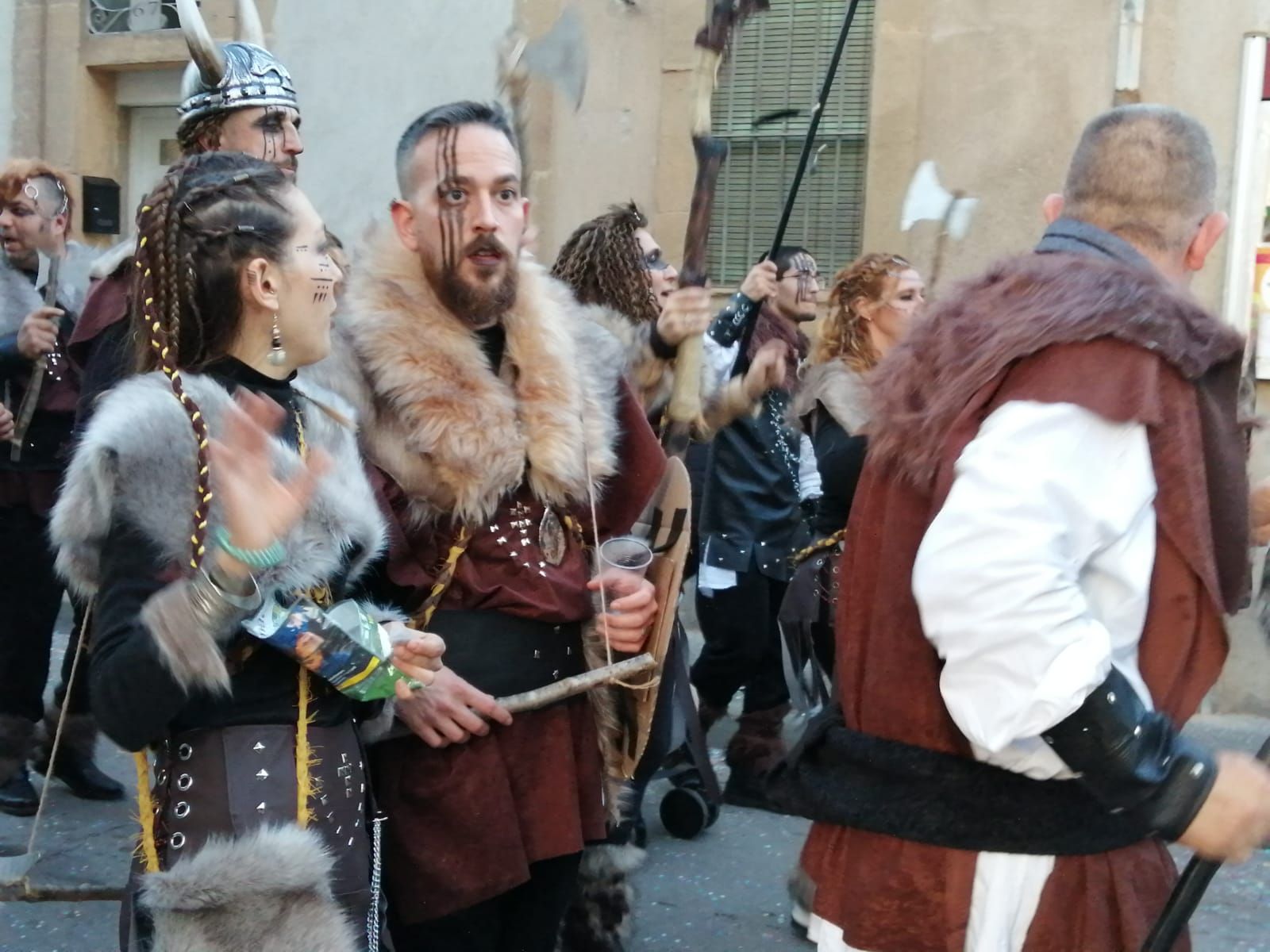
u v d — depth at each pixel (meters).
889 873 1.66
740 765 4.27
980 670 1.46
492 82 6.11
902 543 1.64
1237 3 5.03
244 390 1.73
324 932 1.71
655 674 2.31
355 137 6.49
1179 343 1.50
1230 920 3.53
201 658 1.60
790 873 3.73
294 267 1.81
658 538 2.41
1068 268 1.57
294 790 1.77
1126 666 1.53
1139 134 1.68
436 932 2.26
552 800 2.23
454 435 2.14
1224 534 1.55
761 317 4.07
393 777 2.20
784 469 4.06
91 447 1.67
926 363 1.64
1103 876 1.60
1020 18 5.35
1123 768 1.43
